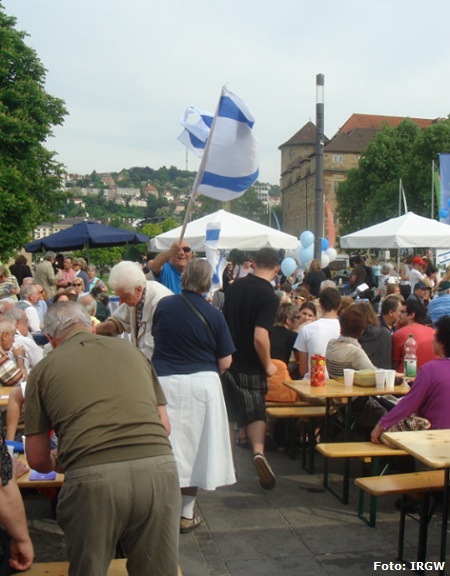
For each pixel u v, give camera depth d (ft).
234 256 52.39
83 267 51.90
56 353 9.76
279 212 443.73
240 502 17.12
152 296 15.48
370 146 215.51
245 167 17.71
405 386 18.65
